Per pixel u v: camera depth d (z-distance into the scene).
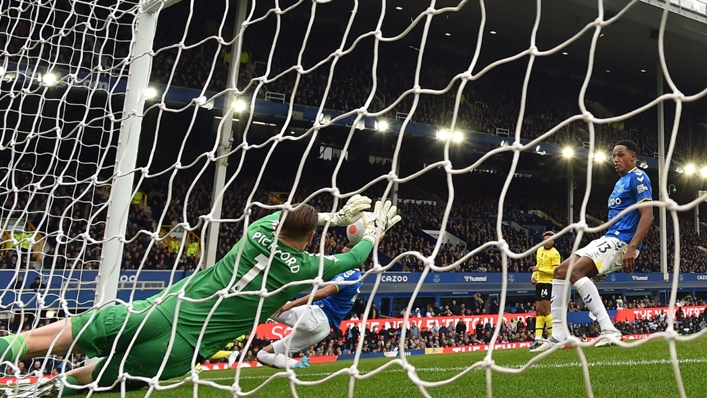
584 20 18.94
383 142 23.98
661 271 21.31
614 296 20.77
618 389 2.52
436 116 21.77
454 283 18.39
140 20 3.88
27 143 4.29
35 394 2.71
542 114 24.59
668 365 3.33
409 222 21.80
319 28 21.61
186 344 2.66
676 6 16.84
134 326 2.61
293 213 2.79
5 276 10.80
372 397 2.55
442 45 23.61
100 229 14.56
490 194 28.33
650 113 27.28
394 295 17.45
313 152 24.27
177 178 19.59
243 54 18.25
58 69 12.92
